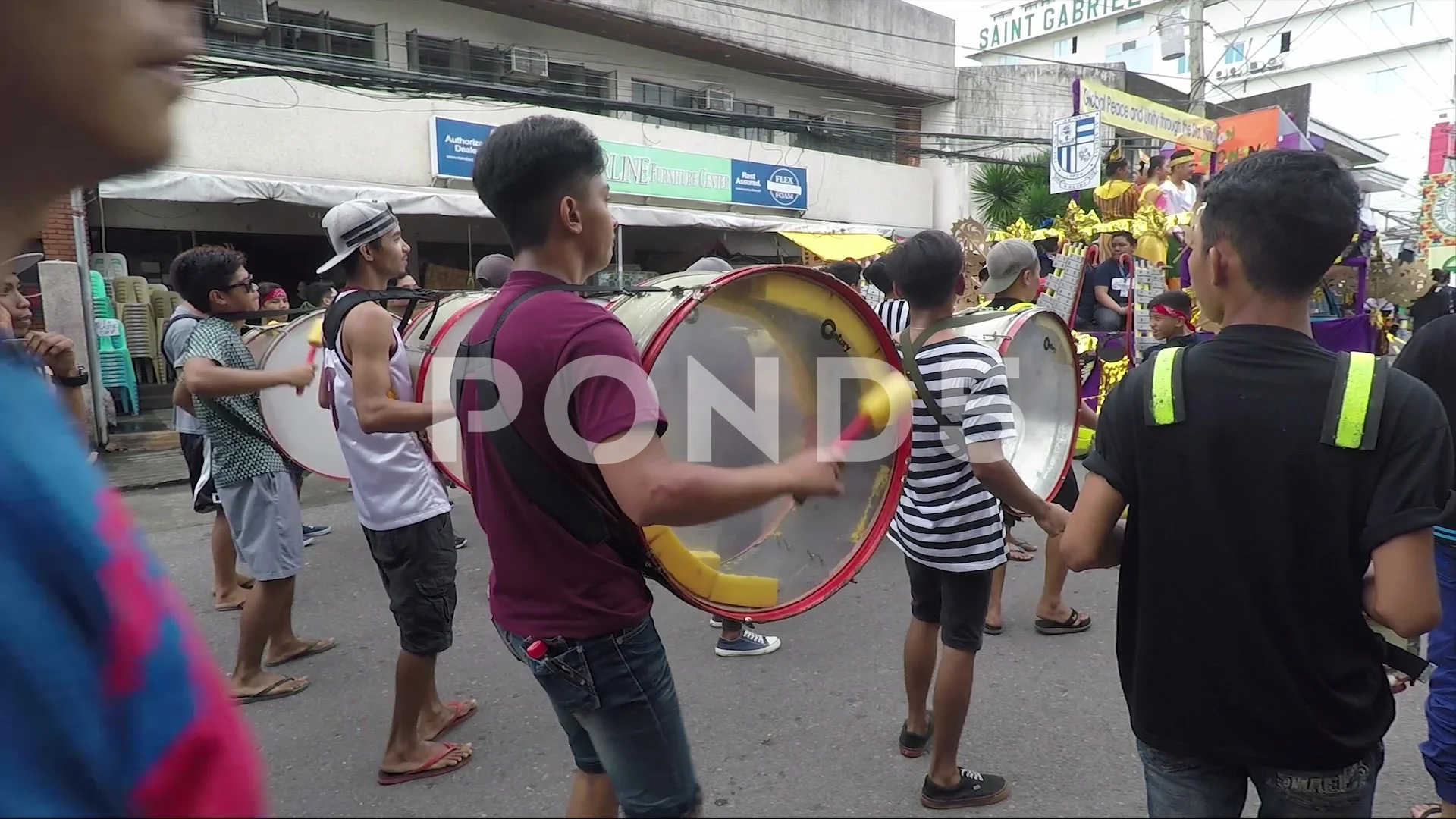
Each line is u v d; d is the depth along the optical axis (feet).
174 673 1.68
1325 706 4.44
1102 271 26.09
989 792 8.72
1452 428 7.24
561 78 45.24
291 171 34.32
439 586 9.17
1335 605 4.36
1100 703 10.76
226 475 10.91
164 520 20.52
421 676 9.26
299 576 16.15
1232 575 4.48
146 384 34.27
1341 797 4.53
